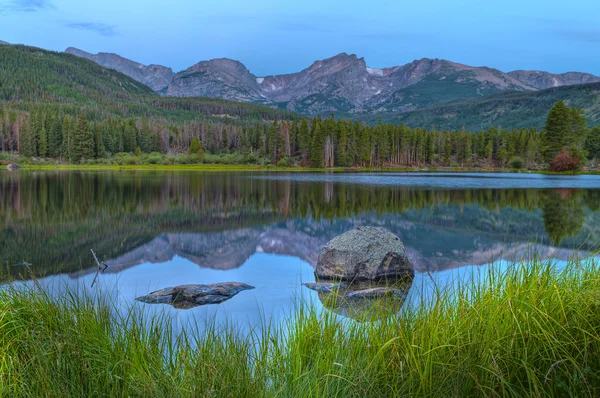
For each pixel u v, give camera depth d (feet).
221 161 370.12
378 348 11.97
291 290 26.22
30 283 27.40
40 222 58.23
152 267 33.76
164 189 118.21
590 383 9.94
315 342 13.10
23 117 406.41
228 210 73.26
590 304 11.52
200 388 10.44
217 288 25.38
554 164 269.44
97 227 54.44
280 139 379.96
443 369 10.70
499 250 39.37
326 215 67.10
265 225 56.95
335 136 368.68
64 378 11.05
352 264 29.30
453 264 33.83
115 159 352.28
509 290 12.71
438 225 56.59
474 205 81.25
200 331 17.67
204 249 41.37
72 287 26.91
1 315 12.84
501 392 10.26
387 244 30.14
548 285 13.25
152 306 22.41
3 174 202.59
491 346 10.93
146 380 10.83
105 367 11.54
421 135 394.11
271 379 11.82
